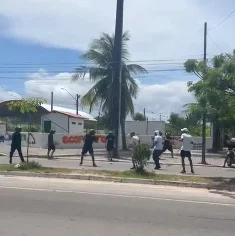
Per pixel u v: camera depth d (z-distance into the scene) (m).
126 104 33.34
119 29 25.69
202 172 17.70
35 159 22.25
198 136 42.31
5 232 6.46
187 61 14.09
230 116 13.80
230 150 21.77
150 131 49.97
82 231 6.66
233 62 13.14
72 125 42.16
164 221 7.60
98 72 33.00
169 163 22.34
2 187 11.13
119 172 14.55
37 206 8.57
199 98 13.78
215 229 7.12
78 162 20.70
